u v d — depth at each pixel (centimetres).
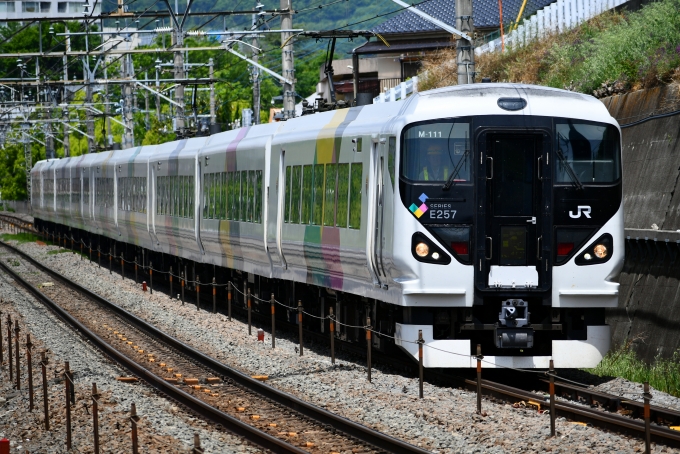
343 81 16550
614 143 3941
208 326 6122
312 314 5438
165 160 8256
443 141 3866
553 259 3881
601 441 2864
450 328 3956
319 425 3272
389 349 4491
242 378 4109
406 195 3862
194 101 9112
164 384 4000
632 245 4800
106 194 10800
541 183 3869
